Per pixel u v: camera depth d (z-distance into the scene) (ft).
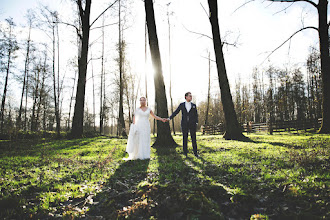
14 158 23.75
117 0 54.29
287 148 22.61
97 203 9.84
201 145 29.37
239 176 12.88
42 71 89.04
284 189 10.07
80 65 53.16
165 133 31.48
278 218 7.81
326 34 39.24
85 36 52.90
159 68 32.71
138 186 10.78
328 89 40.45
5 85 76.13
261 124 67.56
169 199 8.77
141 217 8.24
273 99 117.08
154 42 33.04
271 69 108.88
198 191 9.37
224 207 8.79
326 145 22.07
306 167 13.75
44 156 22.53
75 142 41.34
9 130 41.32
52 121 98.37
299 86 108.47
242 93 140.05
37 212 8.96
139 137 20.44
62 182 13.42
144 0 33.71
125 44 76.79
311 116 110.32
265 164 15.64
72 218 8.32
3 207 9.41
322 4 38.65
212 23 40.32
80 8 52.80
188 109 20.93
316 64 90.68
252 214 8.27
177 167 15.42
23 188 11.98
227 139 38.60
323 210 7.81
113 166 17.66
